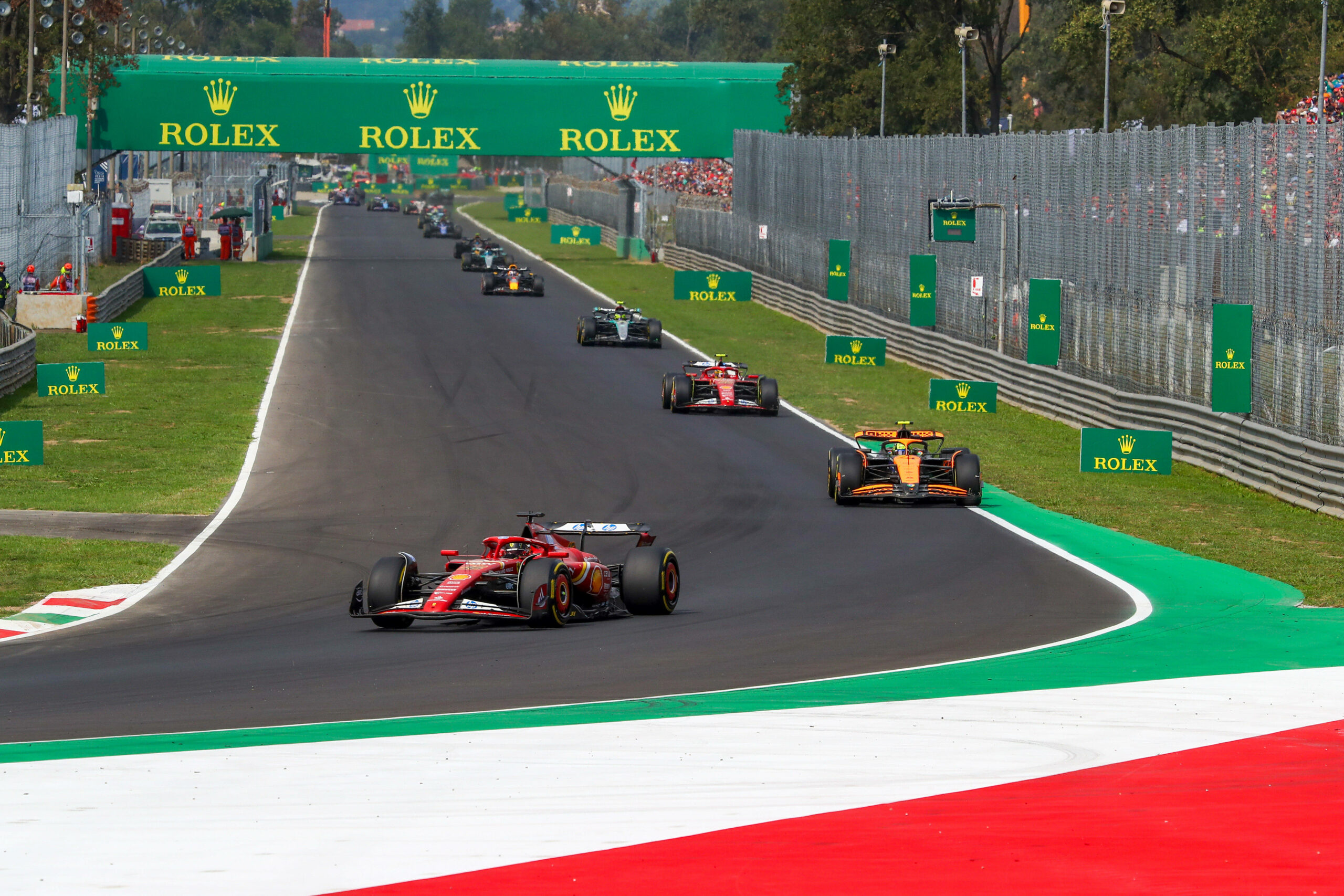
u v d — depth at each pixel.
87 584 63.84
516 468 97.38
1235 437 98.25
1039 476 99.06
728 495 89.56
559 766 32.72
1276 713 38.25
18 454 96.25
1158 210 111.31
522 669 46.56
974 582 65.25
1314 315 89.94
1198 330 105.44
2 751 34.91
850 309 179.00
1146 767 31.77
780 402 130.62
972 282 137.25
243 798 29.56
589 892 22.77
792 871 23.66
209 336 168.75
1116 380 118.38
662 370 147.75
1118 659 47.72
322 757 33.78
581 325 163.62
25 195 186.50
